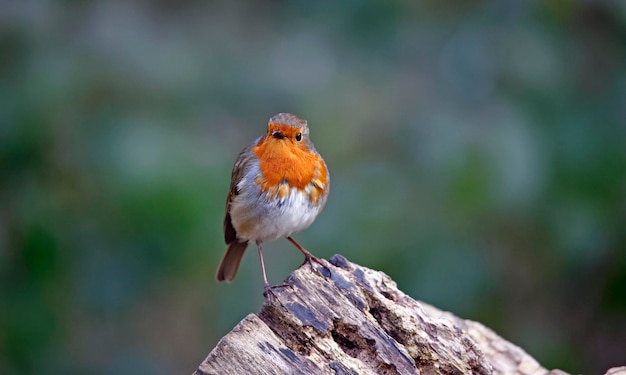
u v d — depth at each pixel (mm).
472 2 11359
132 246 9938
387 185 10461
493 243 10922
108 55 10789
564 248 10688
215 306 10773
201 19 11758
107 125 10312
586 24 11359
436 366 7211
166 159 9953
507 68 10789
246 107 11117
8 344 10328
